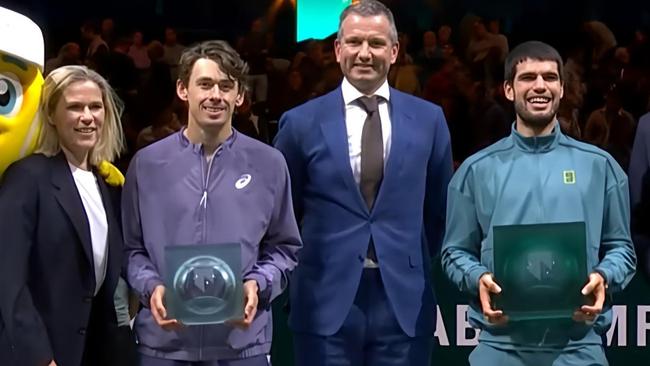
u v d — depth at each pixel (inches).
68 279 263.3
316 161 305.6
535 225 272.7
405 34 662.5
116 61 616.4
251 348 275.1
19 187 261.0
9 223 257.4
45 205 262.5
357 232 303.1
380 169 303.1
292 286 314.7
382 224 302.8
